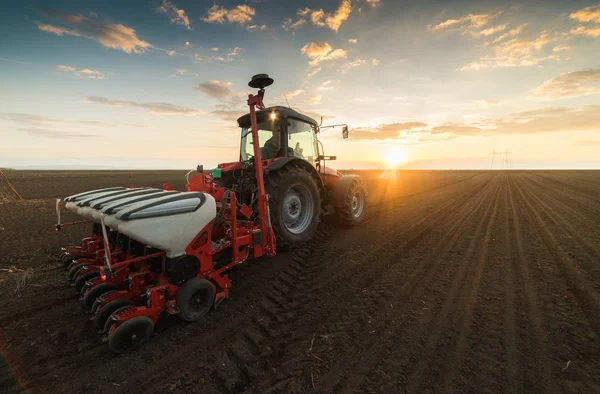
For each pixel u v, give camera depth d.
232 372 2.05
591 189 14.96
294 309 2.95
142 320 2.29
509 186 17.64
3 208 8.88
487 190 15.00
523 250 4.52
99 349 2.32
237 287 3.47
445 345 2.24
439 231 5.86
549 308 2.75
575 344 2.20
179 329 2.60
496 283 3.34
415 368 2.00
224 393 1.86
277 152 4.94
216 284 3.00
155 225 2.32
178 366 2.12
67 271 3.91
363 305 2.95
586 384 1.80
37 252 4.71
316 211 5.04
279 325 2.66
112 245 3.31
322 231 6.04
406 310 2.81
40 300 3.12
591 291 3.06
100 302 2.54
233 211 3.03
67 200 3.34
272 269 4.01
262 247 3.49
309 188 4.91
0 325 2.65
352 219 6.21
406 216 7.56
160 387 1.91
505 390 1.77
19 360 2.18
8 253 4.66
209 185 3.75
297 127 5.32
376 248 4.84
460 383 1.84
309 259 4.42
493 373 1.92
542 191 14.12
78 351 2.30
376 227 6.36
